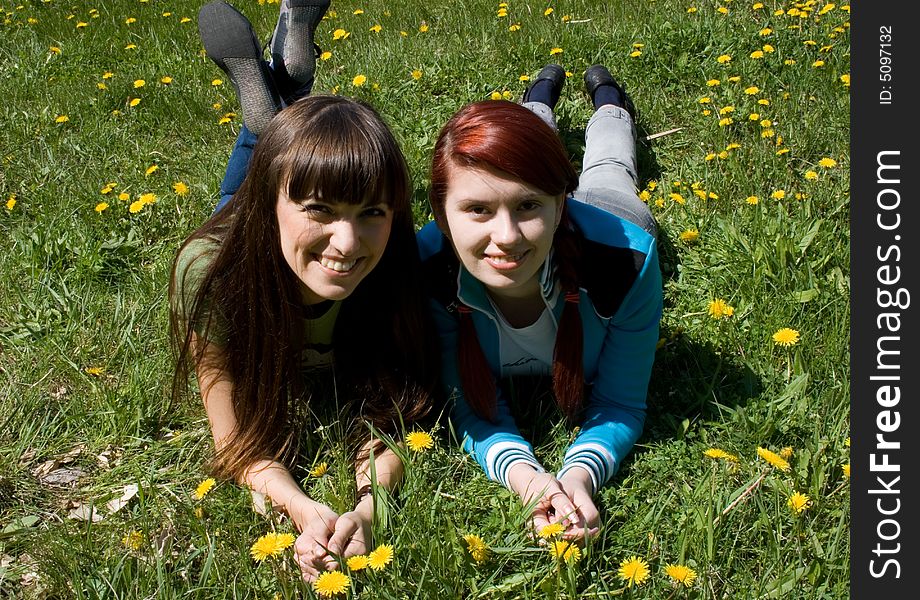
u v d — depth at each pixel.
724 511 2.14
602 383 2.46
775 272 3.07
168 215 3.67
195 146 4.30
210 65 5.09
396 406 2.38
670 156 3.98
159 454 2.51
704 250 3.27
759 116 3.97
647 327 2.37
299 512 2.12
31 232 3.54
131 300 3.18
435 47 5.11
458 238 2.02
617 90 4.09
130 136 4.37
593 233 2.26
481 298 2.31
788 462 2.28
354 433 2.45
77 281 3.26
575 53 4.76
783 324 2.84
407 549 2.06
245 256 2.19
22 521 2.28
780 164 3.73
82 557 2.11
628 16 5.25
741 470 2.28
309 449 2.40
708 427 2.51
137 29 5.91
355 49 5.26
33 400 2.67
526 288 2.24
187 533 2.21
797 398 2.54
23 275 3.31
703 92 4.42
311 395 2.59
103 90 4.78
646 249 2.27
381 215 2.06
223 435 2.38
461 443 2.45
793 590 1.98
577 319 2.30
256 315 2.24
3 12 6.35
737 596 1.99
